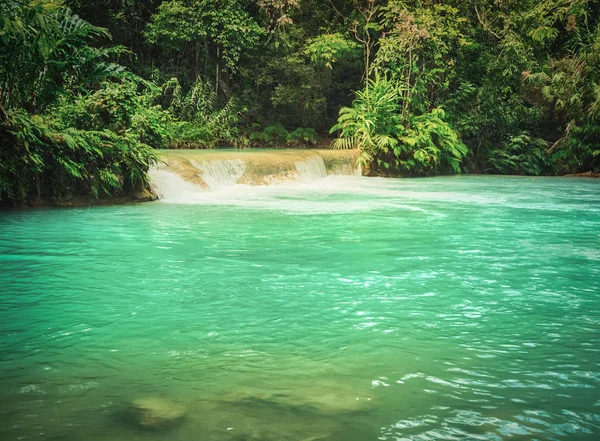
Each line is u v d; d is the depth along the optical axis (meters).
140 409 2.64
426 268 5.74
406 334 3.75
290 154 17.08
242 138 23.89
